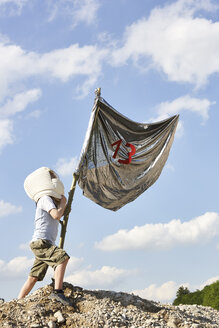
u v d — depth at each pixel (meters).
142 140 9.18
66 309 6.00
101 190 8.42
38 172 6.66
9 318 5.59
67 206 7.08
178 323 6.23
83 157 7.64
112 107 8.42
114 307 6.28
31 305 5.95
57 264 6.21
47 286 6.56
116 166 8.57
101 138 8.32
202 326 6.38
